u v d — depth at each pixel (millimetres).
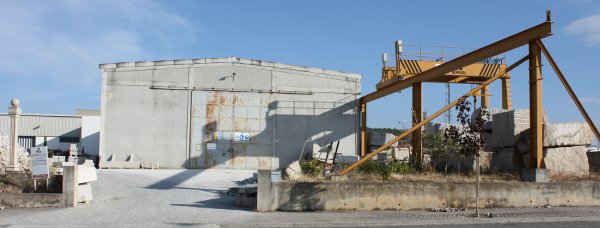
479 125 16188
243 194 17188
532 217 14242
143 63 34312
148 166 33312
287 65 35500
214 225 13398
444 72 24406
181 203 17875
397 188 16344
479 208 16312
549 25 17812
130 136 33781
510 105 33031
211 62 34969
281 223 13641
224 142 34531
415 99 27531
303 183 16141
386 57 33562
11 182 17922
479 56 21750
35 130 53438
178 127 34312
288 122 35156
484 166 21141
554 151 20125
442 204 16453
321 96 35625
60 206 16781
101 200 18453
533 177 17641
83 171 17641
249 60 35250
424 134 25891
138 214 15297
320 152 33344
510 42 19750
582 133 20469
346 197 16156
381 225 13461
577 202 16844
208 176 27875
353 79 36000
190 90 34656
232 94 34938
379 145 36688
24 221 13852
